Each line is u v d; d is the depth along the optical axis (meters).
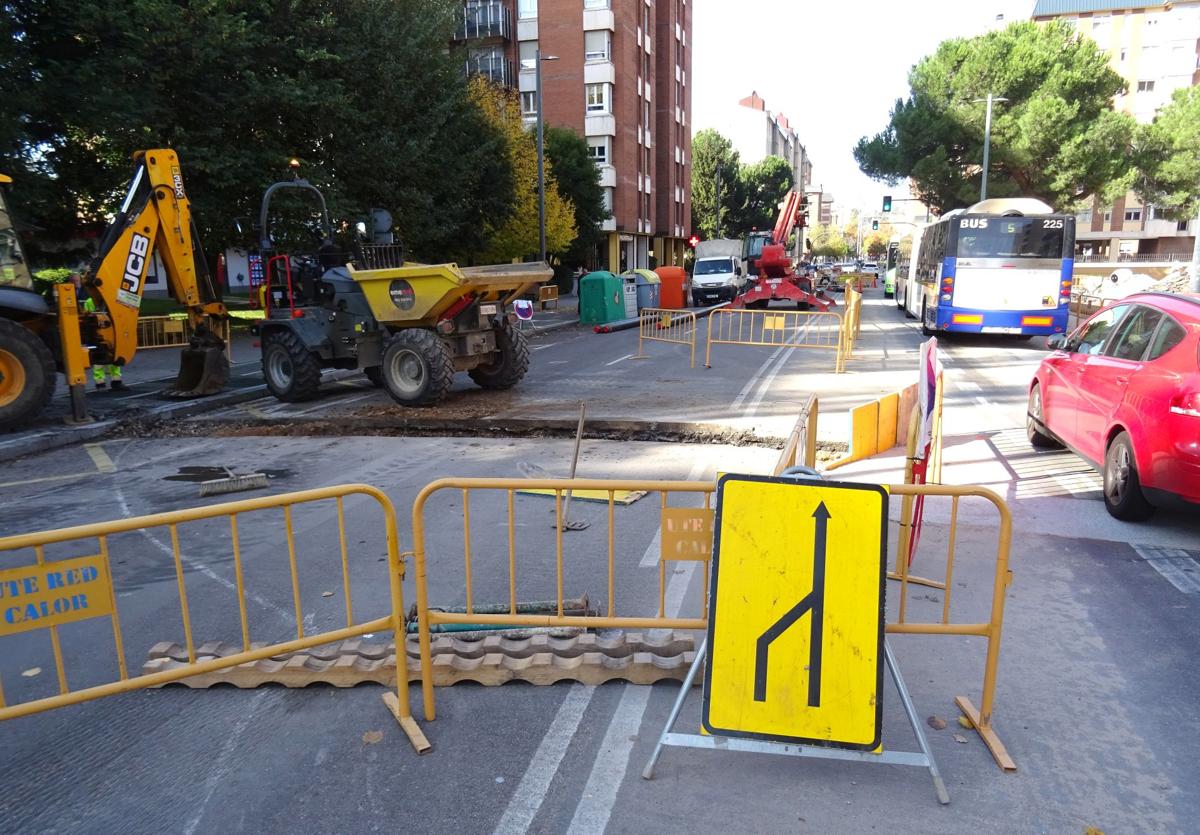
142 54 16.80
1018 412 10.51
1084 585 4.95
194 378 12.46
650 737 3.42
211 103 18.47
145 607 4.85
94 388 13.48
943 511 6.43
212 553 5.75
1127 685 3.80
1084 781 3.10
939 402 6.23
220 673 3.89
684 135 64.56
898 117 43.56
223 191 19.66
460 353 11.61
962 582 5.01
